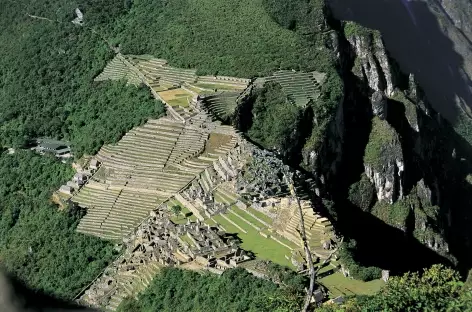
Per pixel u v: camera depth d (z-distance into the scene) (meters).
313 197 168.50
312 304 106.56
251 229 146.62
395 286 93.81
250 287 126.81
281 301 103.81
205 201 158.75
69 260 164.88
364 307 93.12
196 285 134.50
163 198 171.00
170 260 143.38
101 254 163.12
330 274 129.25
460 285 90.75
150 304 137.12
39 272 165.50
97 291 150.50
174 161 182.00
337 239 139.88
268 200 154.12
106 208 174.25
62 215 176.62
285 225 145.12
